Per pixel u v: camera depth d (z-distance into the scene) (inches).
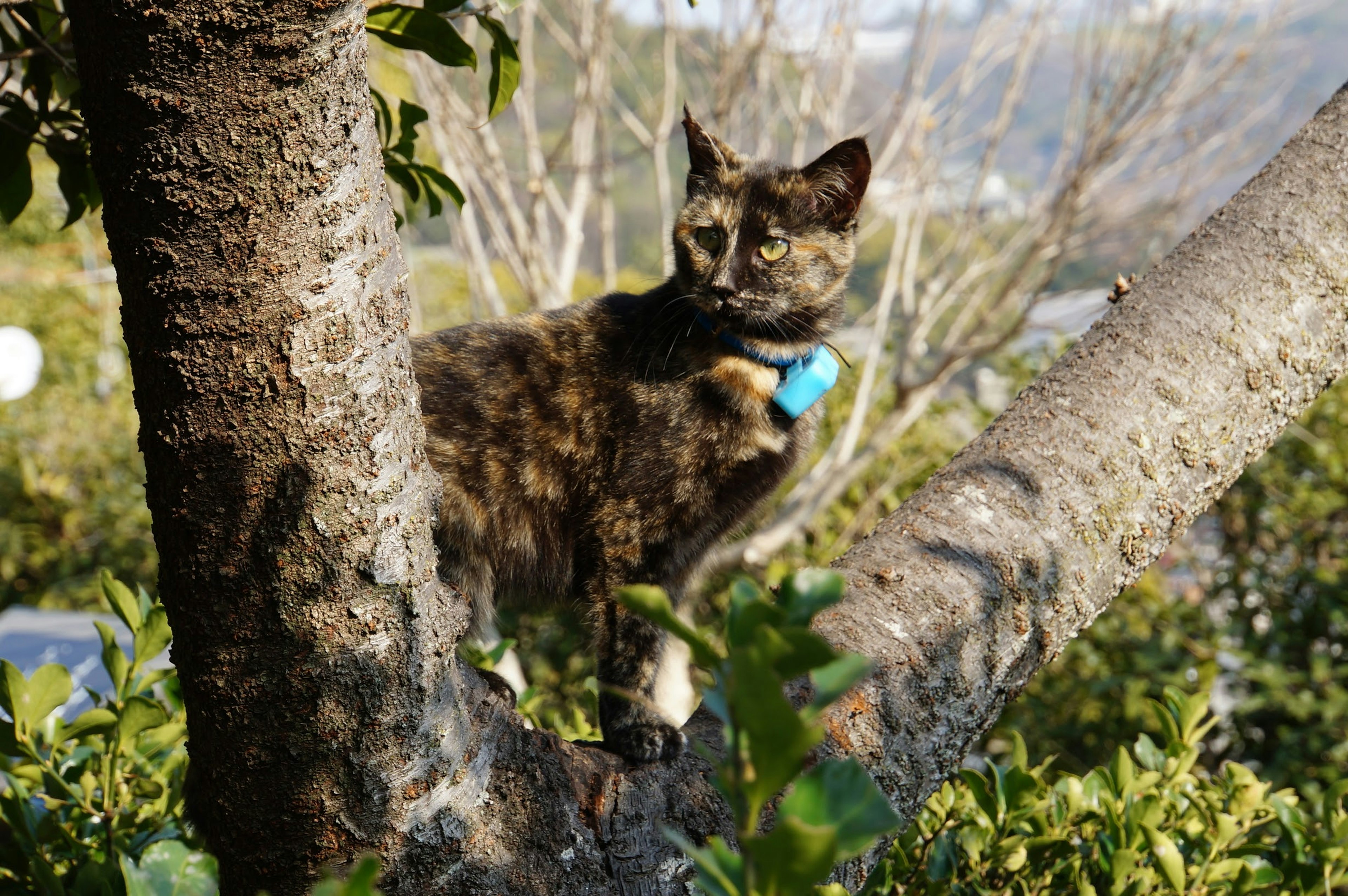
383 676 60.4
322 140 55.2
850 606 75.5
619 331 107.9
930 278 252.7
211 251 54.7
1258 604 228.5
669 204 228.2
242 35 51.6
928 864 88.4
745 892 36.9
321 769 60.6
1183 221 257.0
